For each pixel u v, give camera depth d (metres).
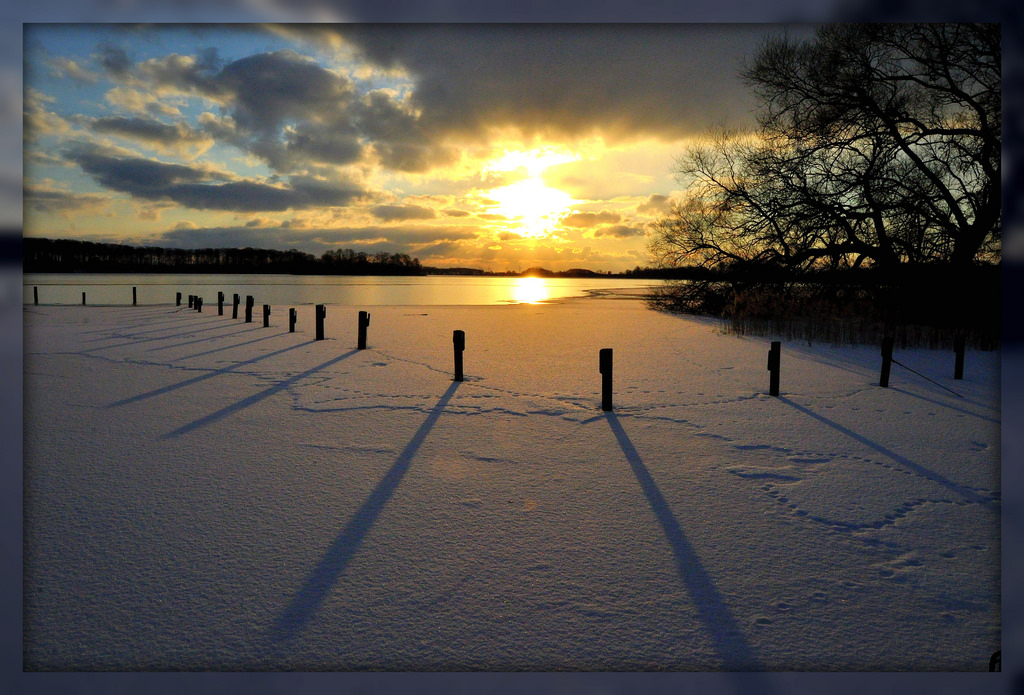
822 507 5.28
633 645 3.31
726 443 7.31
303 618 3.52
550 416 8.70
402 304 44.59
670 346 17.45
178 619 3.50
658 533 4.71
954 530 4.82
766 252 25.73
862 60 21.34
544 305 43.59
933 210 20.92
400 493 5.53
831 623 3.53
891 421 8.45
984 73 19.61
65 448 6.86
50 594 3.72
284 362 13.76
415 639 3.34
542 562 4.21
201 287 77.25
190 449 6.87
